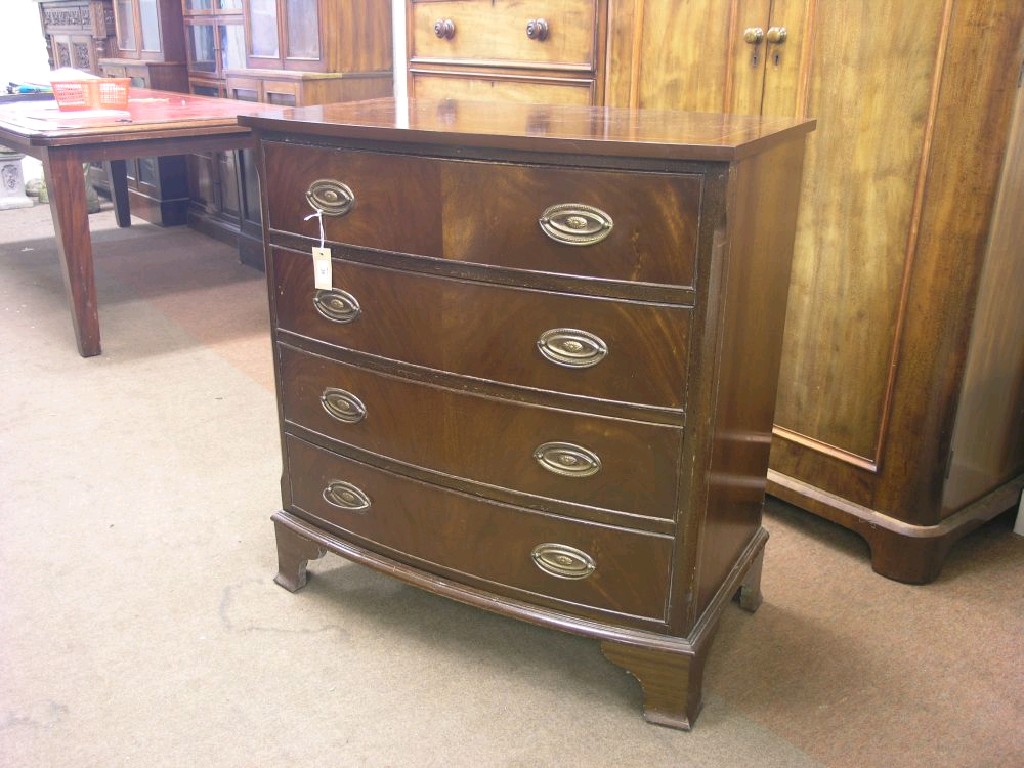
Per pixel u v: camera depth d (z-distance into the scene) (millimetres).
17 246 4488
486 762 1397
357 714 1494
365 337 1532
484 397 1433
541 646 1675
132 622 1715
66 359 3039
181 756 1398
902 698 1542
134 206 5234
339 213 1481
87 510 2105
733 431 1433
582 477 1397
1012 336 1856
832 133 1797
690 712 1467
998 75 1538
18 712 1483
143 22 4641
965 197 1622
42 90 4766
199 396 2758
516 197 1297
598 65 2197
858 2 1700
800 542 2016
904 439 1809
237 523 2066
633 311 1276
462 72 2531
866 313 1828
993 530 2088
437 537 1575
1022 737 1456
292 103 3541
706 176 1179
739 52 1914
